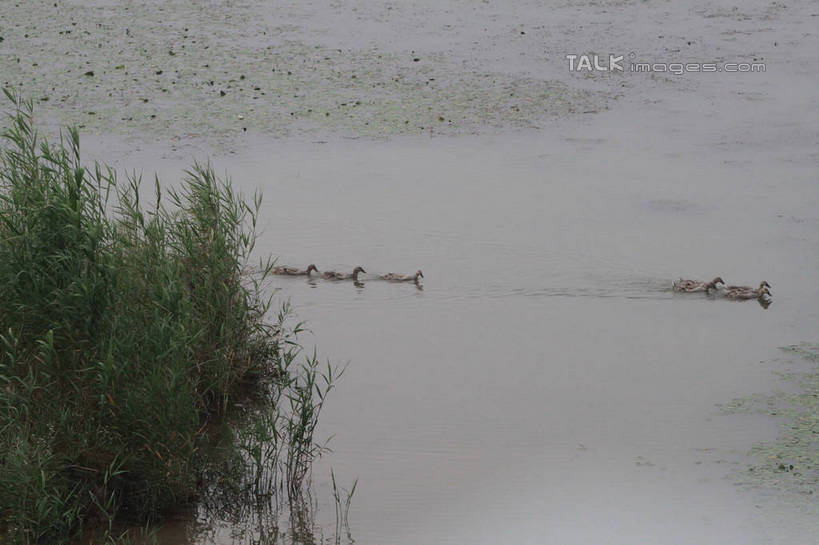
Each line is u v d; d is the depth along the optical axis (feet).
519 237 159.53
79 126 201.67
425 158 196.65
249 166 188.24
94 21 274.16
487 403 108.99
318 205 171.22
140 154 189.88
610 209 172.35
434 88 236.02
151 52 250.78
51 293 91.86
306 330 127.34
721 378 114.52
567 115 224.33
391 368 117.39
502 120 219.41
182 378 93.15
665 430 102.68
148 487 88.58
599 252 154.20
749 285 142.20
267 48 258.78
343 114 218.59
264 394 111.45
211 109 216.33
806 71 253.85
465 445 100.17
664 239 159.84
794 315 132.87
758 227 164.96
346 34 272.92
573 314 133.28
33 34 259.39
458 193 178.60
